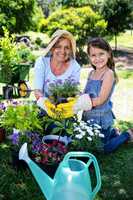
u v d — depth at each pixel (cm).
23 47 987
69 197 271
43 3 2741
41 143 373
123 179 365
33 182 351
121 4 1561
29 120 385
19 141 379
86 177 278
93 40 413
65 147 371
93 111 418
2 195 329
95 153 405
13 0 1420
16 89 783
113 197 331
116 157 414
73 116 405
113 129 439
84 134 387
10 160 387
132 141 454
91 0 1550
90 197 282
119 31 1628
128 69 1238
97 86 411
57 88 392
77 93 395
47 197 286
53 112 389
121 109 651
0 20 1364
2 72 736
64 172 276
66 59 423
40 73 424
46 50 426
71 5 1530
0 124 443
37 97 414
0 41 738
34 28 1664
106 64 417
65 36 416
